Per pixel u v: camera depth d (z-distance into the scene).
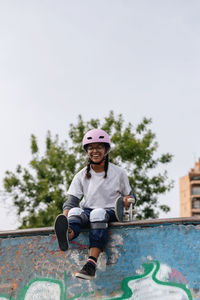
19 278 4.11
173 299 3.61
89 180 4.18
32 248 4.17
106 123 17.03
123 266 3.84
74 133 16.98
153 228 3.87
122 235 3.92
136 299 3.70
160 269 3.73
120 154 15.73
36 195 16.72
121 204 3.95
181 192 66.56
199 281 3.59
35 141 17.72
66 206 4.09
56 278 4.00
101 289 3.83
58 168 16.36
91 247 3.68
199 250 3.68
